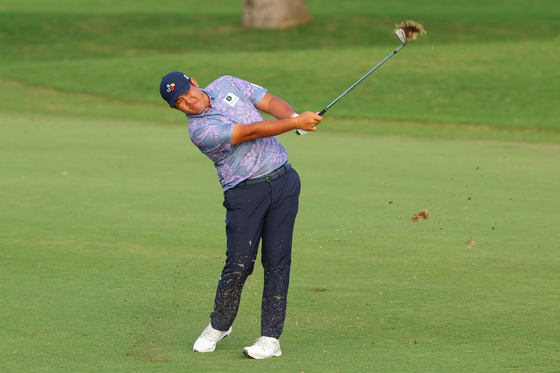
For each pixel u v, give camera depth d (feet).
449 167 131.85
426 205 97.55
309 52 326.44
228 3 553.23
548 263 69.31
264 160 44.96
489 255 72.64
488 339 48.44
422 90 250.16
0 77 286.66
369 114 221.05
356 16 453.58
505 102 230.48
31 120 204.33
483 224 86.69
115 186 110.01
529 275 65.21
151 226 84.74
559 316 53.42
